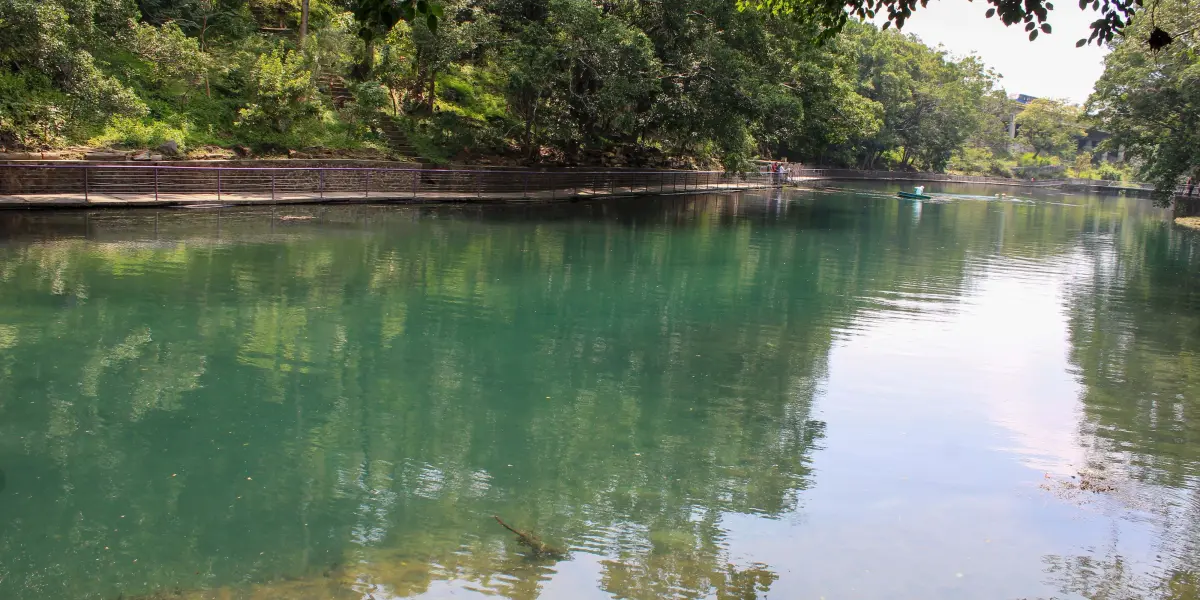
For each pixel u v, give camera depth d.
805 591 5.15
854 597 5.12
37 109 19.95
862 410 8.72
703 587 5.15
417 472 6.73
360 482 6.50
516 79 26.69
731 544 5.73
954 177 86.19
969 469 7.22
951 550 5.77
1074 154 103.88
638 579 5.21
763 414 8.47
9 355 9.06
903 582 5.32
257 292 12.63
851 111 33.81
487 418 8.05
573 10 25.75
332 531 5.70
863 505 6.44
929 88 74.75
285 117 25.45
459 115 31.20
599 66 26.77
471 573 5.21
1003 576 5.44
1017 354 11.30
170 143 21.78
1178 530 6.17
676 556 5.53
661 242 21.48
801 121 31.59
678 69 29.88
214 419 7.66
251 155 23.66
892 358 10.84
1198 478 7.17
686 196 39.72
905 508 6.41
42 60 19.47
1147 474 7.24
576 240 20.67
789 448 7.57
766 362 10.41
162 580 5.02
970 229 30.56
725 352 10.81
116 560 5.23
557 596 4.96
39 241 15.40
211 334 10.30
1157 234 31.94
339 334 10.70
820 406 8.80
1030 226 33.31
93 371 8.73
